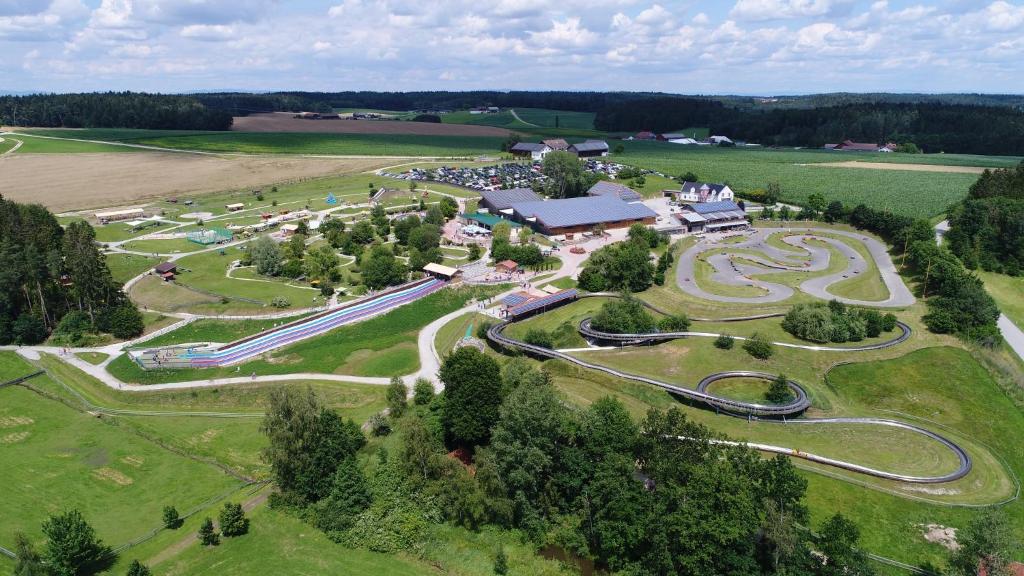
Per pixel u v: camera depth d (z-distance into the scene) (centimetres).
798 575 7375
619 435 8869
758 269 19250
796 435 10706
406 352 14300
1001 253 18662
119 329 15712
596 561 8331
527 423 8931
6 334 15512
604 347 14250
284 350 14662
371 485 9350
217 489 9744
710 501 7575
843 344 13700
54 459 10606
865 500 9031
